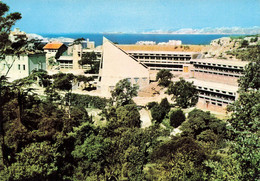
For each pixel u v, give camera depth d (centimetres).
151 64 17062
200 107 9456
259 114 3362
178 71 16312
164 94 11094
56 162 4131
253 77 7300
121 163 4509
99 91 13000
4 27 4419
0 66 11756
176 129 7369
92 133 4728
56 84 10269
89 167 4306
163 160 4319
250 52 14738
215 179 2630
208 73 11144
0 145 3791
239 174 2478
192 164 3931
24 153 3838
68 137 4569
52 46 18825
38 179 3681
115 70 12875
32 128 4759
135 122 7694
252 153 2342
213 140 5244
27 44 5234
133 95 10438
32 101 5400
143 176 4334
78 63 16325
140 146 5156
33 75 4719
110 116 8238
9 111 4691
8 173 3441
